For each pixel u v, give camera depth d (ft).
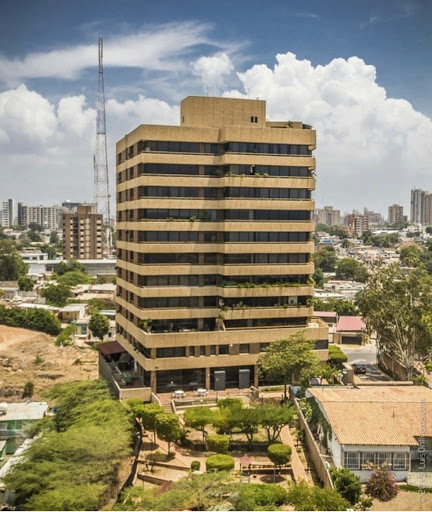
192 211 291.99
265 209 293.64
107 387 278.46
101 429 217.77
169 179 286.66
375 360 393.09
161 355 282.56
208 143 294.05
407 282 318.86
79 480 187.93
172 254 290.15
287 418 220.02
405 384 266.98
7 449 269.85
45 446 205.46
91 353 479.41
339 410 212.43
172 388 284.00
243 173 292.20
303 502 165.78
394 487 184.44
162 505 164.96
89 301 636.07
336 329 458.50
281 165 295.28
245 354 291.58
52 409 309.01
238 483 177.27
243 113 306.35
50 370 437.17
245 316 293.23
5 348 479.82
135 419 243.60
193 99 299.58
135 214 302.45
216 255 296.51
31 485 187.42
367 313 331.77
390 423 204.44
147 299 287.69
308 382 260.01
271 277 298.76
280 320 300.61
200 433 240.53
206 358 285.84
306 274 302.04
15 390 390.01
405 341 312.91
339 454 197.88
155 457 220.84
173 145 289.53
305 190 299.58
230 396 277.85
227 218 290.35
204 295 293.43
